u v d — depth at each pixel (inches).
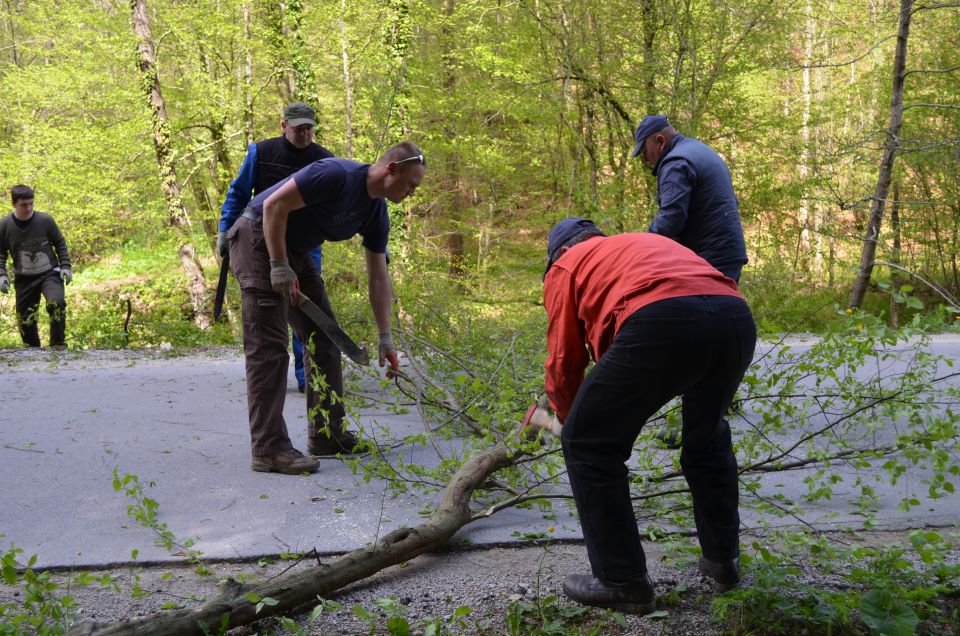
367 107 560.1
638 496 140.8
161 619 95.9
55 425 205.2
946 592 106.2
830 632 98.0
